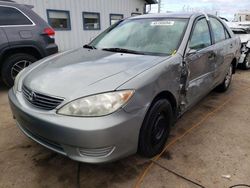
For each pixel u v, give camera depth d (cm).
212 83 375
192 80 298
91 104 194
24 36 467
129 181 223
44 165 245
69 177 228
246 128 328
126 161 251
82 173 234
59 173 233
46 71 246
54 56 304
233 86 538
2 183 220
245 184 220
